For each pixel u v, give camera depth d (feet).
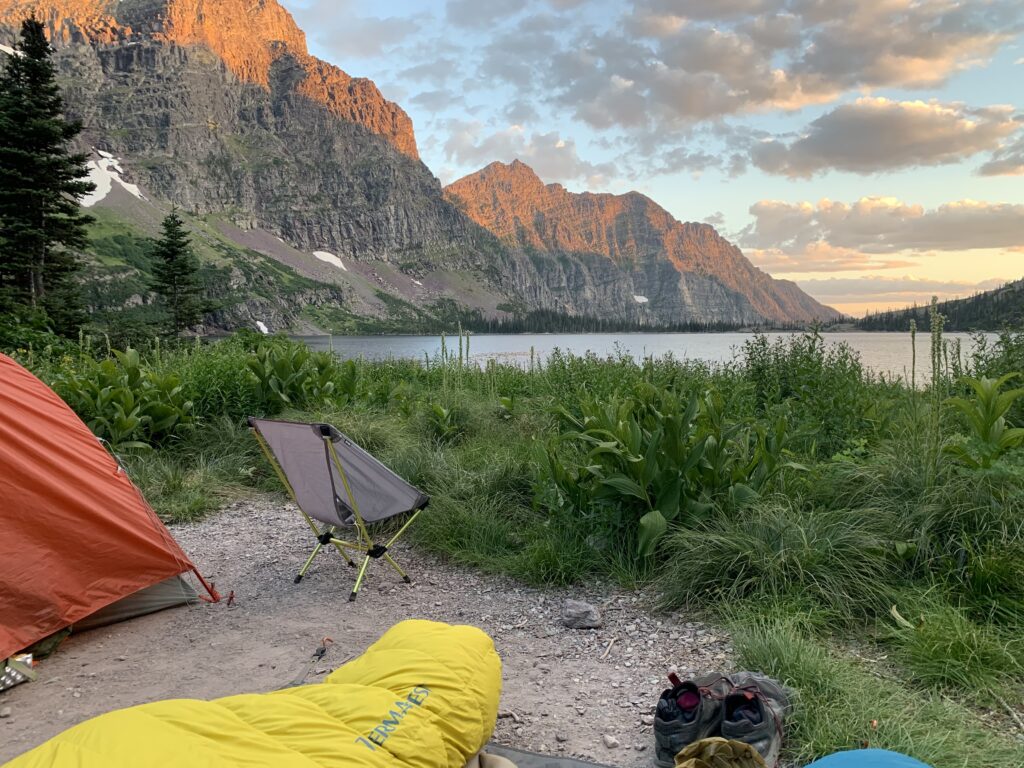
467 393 38.86
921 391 22.49
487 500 19.83
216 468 25.81
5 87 83.35
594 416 19.85
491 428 30.22
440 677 8.15
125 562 13.92
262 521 21.62
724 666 11.39
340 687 7.75
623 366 40.73
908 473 16.14
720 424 17.76
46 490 13.12
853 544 13.85
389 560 16.31
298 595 15.56
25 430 13.43
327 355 37.24
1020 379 22.56
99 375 29.04
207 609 14.85
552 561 15.88
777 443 17.08
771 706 8.96
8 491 12.66
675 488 15.84
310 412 31.17
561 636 13.10
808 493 17.13
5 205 80.64
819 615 12.38
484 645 9.25
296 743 6.52
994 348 24.38
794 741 8.89
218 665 12.15
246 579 16.65
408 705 7.55
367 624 13.87
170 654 12.66
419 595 15.46
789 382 29.89
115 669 12.10
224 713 6.57
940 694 10.02
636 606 14.16
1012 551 12.71
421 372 50.55
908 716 9.09
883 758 7.06
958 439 16.96
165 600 14.70
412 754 7.00
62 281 86.48
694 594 13.74
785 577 13.24
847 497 16.72
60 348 44.11
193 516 21.90
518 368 49.75
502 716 10.19
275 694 7.43
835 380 24.09
